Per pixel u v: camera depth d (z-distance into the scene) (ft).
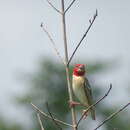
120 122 91.04
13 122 96.58
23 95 95.25
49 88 94.07
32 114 93.40
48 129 88.28
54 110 91.86
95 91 93.50
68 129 89.56
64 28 39.47
